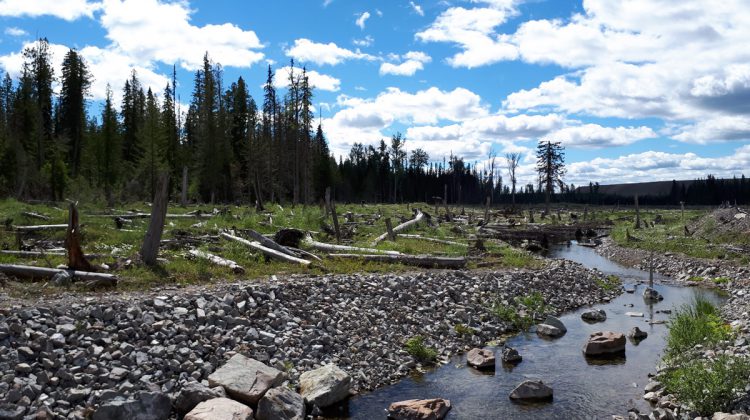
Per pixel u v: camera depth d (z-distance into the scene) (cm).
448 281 1625
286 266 1596
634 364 1110
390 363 1060
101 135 5459
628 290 2033
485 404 895
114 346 849
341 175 9356
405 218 3725
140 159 5347
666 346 1233
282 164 6006
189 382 812
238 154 6594
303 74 5269
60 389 744
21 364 753
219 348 920
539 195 12488
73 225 1205
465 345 1240
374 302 1320
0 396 695
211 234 2133
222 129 6062
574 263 2436
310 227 2534
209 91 6009
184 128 7019
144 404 727
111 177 5419
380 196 10600
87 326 873
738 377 813
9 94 6062
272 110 5822
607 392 949
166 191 1394
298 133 5578
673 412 816
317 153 7894
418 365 1086
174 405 768
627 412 860
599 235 4597
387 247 2112
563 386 981
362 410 859
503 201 12775
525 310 1546
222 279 1338
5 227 1980
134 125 6588
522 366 1101
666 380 934
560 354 1186
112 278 1142
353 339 1110
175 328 938
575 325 1462
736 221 3086
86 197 3734
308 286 1274
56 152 4944
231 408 729
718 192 10494
